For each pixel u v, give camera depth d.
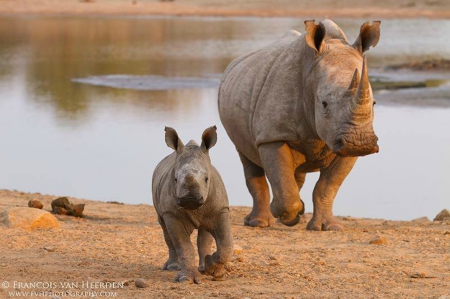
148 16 142.88
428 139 40.06
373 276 17.14
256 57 24.67
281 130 22.72
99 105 52.34
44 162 36.12
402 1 148.88
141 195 31.23
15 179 33.34
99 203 28.62
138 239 21.06
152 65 75.31
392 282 16.62
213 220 15.94
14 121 46.56
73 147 39.06
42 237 20.89
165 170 16.52
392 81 61.69
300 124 22.48
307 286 16.27
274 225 24.80
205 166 15.33
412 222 25.52
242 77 24.58
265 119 22.97
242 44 95.62
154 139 40.44
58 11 145.75
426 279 16.95
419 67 70.12
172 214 16.02
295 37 24.39
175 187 15.55
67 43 97.94
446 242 21.11
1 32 109.94
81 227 22.88
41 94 58.09
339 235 22.33
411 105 50.31
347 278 16.97
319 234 22.55
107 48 92.12
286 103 22.67
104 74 69.38
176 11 148.50
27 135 42.28
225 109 25.20
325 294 15.66
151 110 49.84
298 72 22.69
